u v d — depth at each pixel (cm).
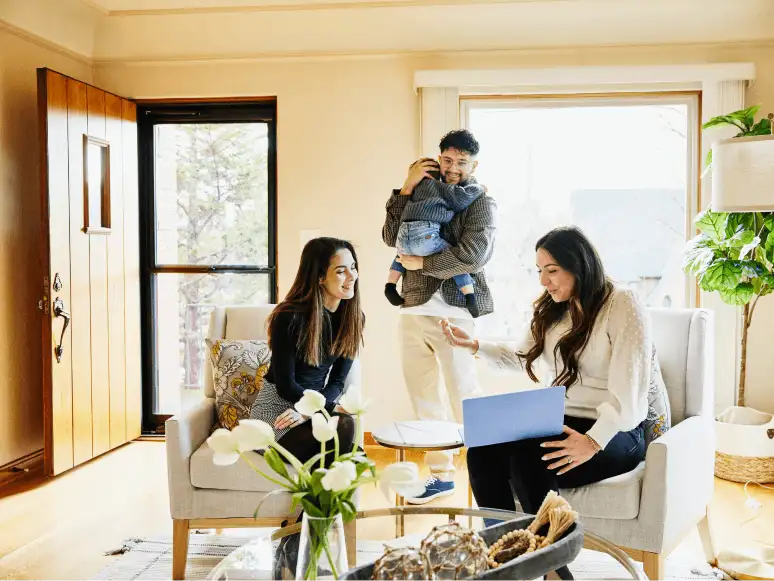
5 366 381
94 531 313
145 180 472
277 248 451
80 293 402
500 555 166
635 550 224
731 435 365
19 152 393
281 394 255
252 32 435
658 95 420
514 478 227
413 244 334
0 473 377
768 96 411
